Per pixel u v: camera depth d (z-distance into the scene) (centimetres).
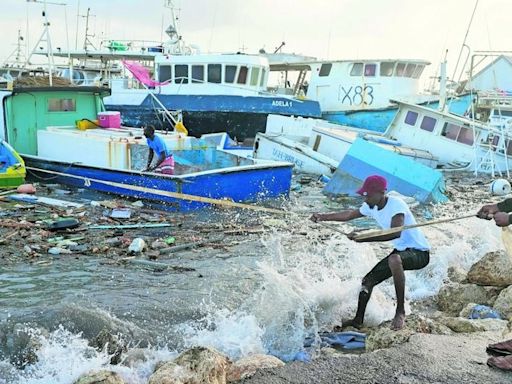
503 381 438
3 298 693
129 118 2509
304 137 2155
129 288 744
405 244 609
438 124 2211
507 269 705
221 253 948
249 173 1400
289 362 509
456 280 796
